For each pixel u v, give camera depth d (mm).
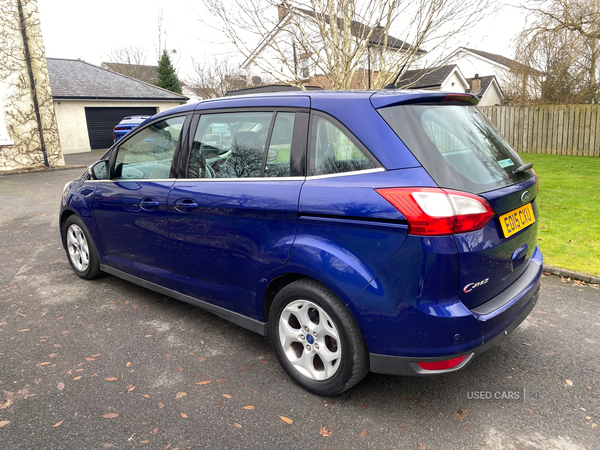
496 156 2441
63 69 26172
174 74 40094
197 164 3053
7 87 14023
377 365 2221
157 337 3279
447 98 2447
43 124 15055
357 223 2131
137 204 3430
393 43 7129
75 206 4215
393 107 2254
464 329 2064
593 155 14688
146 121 3537
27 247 5758
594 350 2965
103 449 2135
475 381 2646
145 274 3621
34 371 2834
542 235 5617
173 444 2162
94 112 24812
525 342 3096
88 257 4371
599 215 6531
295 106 2557
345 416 2346
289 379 2709
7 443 2180
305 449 2113
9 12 13789
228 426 2287
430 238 1960
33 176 13367
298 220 2371
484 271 2158
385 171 2111
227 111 2924
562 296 3879
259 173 2648
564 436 2164
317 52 6895
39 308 3830
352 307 2182
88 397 2551
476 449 2088
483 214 2057
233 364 2893
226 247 2797
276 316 2629
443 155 2141
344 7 6664
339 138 2305
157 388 2633
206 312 3727
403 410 2385
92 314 3697
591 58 16828
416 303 2029
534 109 15664
